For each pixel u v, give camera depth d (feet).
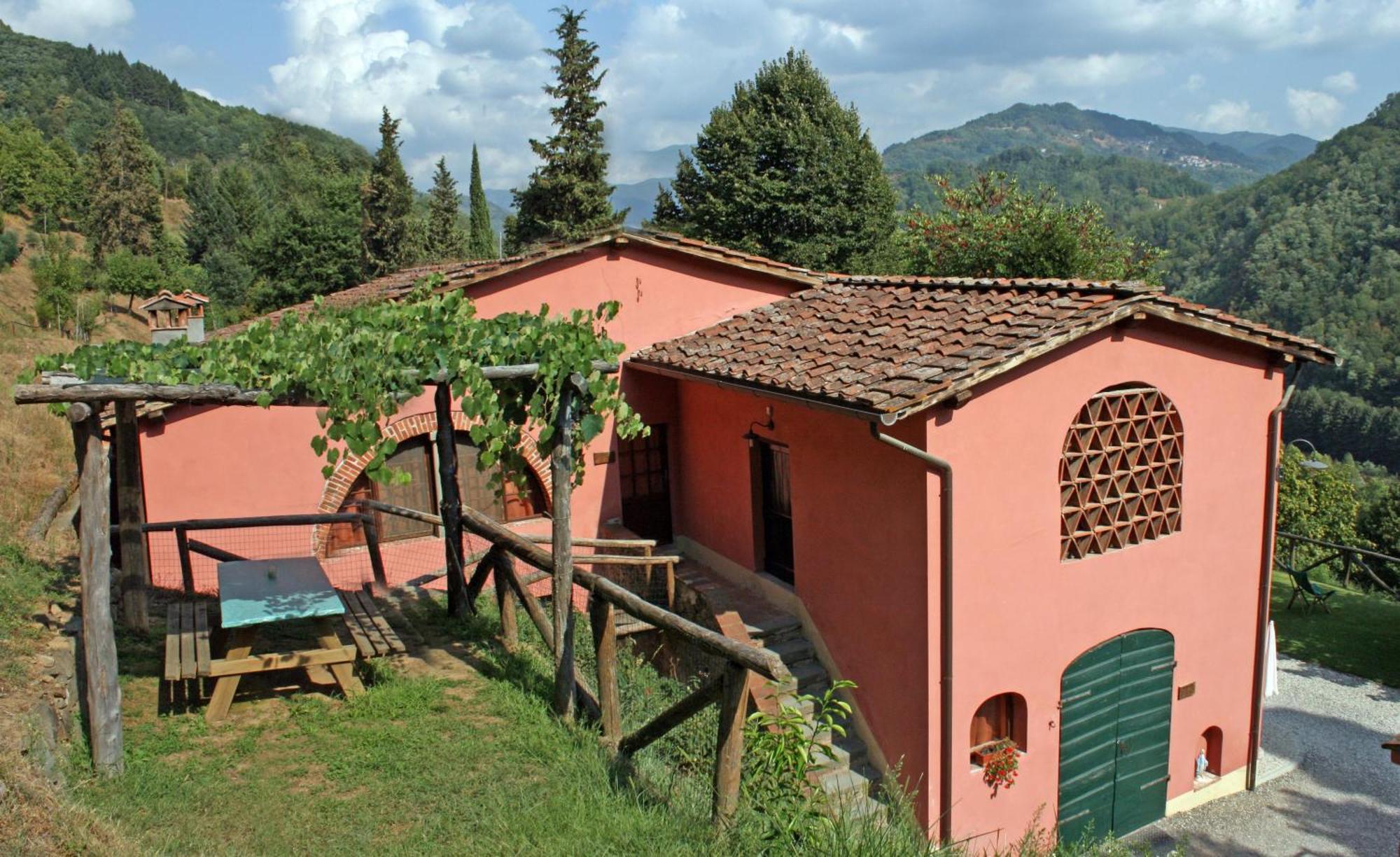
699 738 21.97
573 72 130.62
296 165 323.16
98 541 17.61
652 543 33.35
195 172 284.82
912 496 26.76
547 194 131.54
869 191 97.55
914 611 27.14
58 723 18.33
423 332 20.65
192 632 22.30
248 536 34.58
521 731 20.95
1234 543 32.30
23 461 39.96
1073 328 26.37
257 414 34.50
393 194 163.73
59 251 169.27
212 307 153.99
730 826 16.79
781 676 15.58
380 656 23.70
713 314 40.96
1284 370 32.65
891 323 32.35
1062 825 29.66
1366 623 51.21
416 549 37.19
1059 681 29.01
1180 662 31.60
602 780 18.89
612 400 22.49
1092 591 29.30
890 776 26.45
